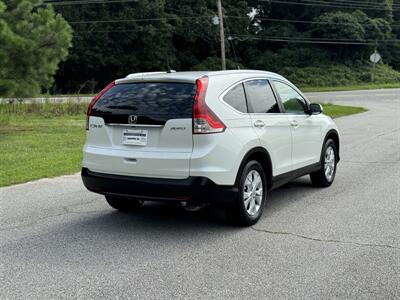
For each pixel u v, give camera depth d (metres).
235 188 6.04
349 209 7.12
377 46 73.75
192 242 5.79
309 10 76.88
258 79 6.94
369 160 11.26
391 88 53.59
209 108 5.86
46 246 5.73
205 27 65.44
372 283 4.55
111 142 6.26
